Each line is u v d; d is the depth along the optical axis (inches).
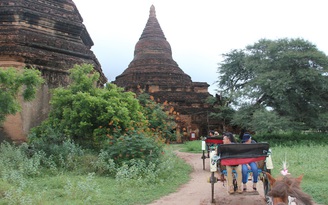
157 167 378.6
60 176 320.5
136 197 269.3
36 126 507.8
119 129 429.4
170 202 263.3
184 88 1264.8
